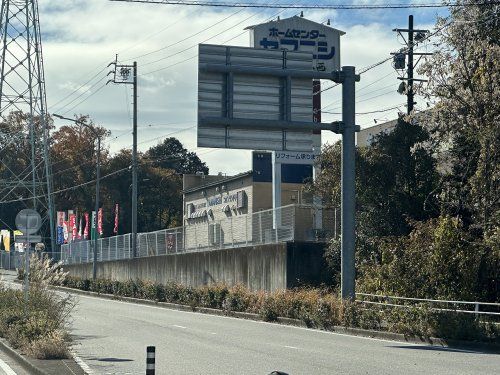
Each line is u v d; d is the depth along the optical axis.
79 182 92.12
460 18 28.03
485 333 21.27
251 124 24.88
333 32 48.81
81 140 93.31
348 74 26.14
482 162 26.84
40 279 25.22
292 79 25.61
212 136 24.88
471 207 28.30
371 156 33.31
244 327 28.34
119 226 93.06
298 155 46.00
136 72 53.28
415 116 29.95
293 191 52.94
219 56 24.89
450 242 27.08
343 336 24.86
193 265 45.94
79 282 59.47
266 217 39.00
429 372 15.72
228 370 15.89
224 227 43.84
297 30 48.38
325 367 16.45
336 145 36.19
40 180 74.88
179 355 18.64
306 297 30.69
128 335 24.14
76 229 76.75
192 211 68.44
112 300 50.03
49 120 90.81
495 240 25.42
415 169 32.78
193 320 31.80
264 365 16.75
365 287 29.72
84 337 23.33
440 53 28.44
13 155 89.81
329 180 35.94
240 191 58.44
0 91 60.91
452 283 27.02
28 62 62.06
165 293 44.66
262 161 56.16
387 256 29.31
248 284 39.25
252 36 48.00
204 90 24.81
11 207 91.44
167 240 52.19
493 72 27.22
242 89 25.08
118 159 93.06
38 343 16.84
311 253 35.81
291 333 25.84
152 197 93.88
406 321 23.66
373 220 33.12
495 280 26.98
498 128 26.47
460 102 28.11
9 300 25.89
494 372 15.74
